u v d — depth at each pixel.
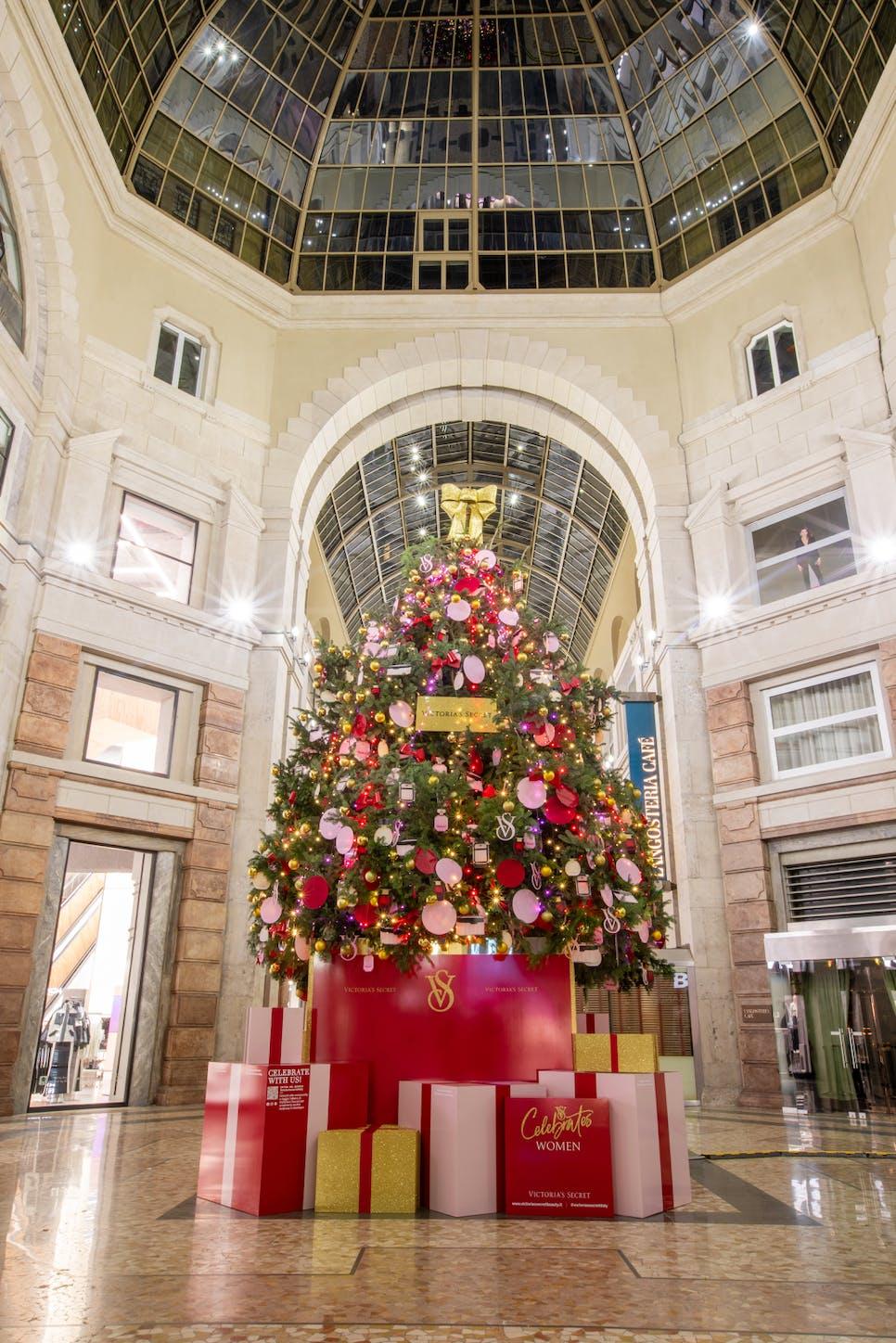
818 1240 3.83
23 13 11.16
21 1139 7.55
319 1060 5.82
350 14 16.42
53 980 15.53
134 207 14.88
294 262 17.34
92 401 13.61
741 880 13.00
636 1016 13.34
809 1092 11.11
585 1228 4.07
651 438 16.09
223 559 14.63
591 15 16.55
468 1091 4.56
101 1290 3.00
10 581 11.59
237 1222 4.15
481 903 6.31
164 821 12.70
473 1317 2.75
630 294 17.00
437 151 17.56
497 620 7.57
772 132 15.73
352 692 7.56
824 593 13.02
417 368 16.88
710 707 14.12
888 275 13.40
